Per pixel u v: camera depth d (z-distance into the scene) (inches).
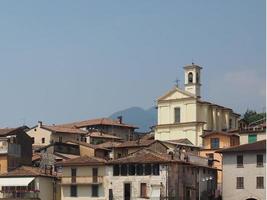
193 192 4276.6
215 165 5068.9
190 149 5265.8
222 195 4180.6
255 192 4042.8
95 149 5157.5
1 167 4827.8
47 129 6058.1
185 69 5895.7
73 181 4333.2
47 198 4434.1
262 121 5930.1
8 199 4367.6
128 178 4151.1
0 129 5191.9
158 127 5866.1
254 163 4074.8
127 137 6766.7
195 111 5723.4
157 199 4025.6
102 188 4234.7
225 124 6131.9
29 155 5113.2
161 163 4065.0
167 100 5876.0
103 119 6850.4
